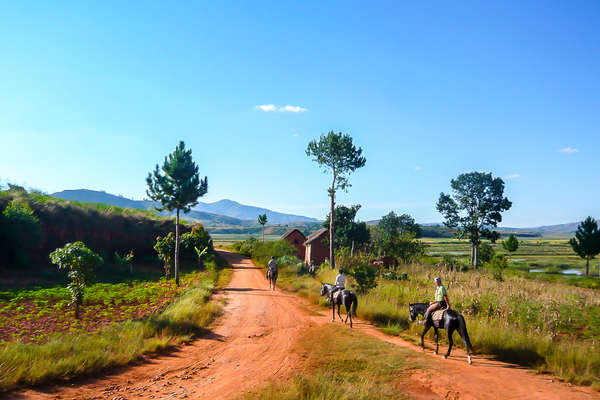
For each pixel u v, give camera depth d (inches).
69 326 570.9
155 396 305.4
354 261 1224.2
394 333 544.7
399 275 1211.2
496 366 381.7
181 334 526.6
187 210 1146.0
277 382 333.7
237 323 621.6
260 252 1925.4
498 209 2354.8
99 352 390.3
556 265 2765.7
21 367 310.0
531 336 450.6
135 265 1485.0
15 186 1311.5
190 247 1694.1
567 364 370.0
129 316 667.4
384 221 3459.6
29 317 605.6
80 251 673.6
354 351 433.1
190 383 340.5
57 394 292.4
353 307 601.3
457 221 2452.0
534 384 326.3
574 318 649.0
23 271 1039.6
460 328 405.1
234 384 336.8
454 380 331.6
